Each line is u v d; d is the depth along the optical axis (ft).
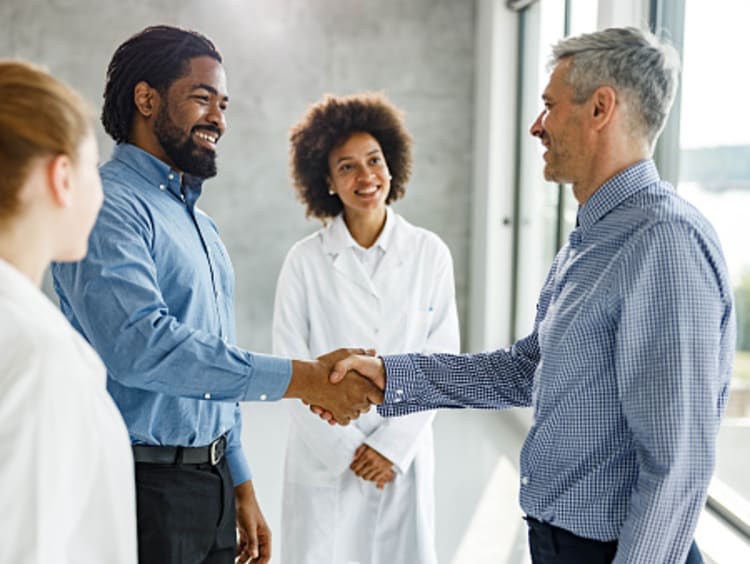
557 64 4.64
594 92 4.42
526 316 16.88
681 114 9.46
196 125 5.19
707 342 3.89
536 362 5.63
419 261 7.32
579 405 4.26
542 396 4.49
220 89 5.32
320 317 7.23
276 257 18.60
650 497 3.85
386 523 7.00
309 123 7.66
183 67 5.13
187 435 5.05
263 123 18.15
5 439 2.48
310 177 7.77
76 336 2.92
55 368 2.59
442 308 7.47
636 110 4.40
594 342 4.17
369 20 18.10
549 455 4.42
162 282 5.01
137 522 4.94
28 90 2.74
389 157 7.73
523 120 16.89
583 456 4.27
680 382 3.83
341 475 7.00
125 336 4.57
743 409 8.42
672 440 3.81
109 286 4.55
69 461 2.64
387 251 7.26
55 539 2.57
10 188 2.71
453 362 5.76
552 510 4.40
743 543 8.14
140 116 5.20
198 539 5.17
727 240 8.50
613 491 4.21
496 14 16.97
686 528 3.91
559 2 14.19
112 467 2.96
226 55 17.87
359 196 7.22
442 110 18.53
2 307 2.60
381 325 7.16
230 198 18.33
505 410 16.37
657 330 3.91
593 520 4.26
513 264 17.60
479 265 18.25
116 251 4.61
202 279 5.22
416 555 7.03
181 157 5.20
